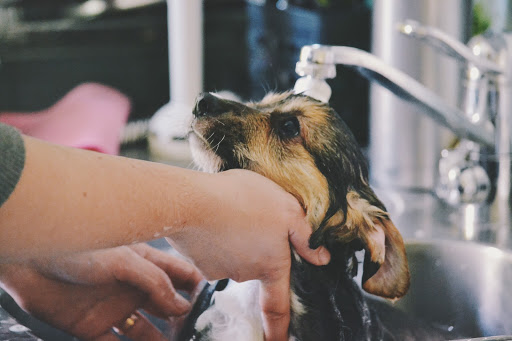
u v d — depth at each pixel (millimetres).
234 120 1032
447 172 1450
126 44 2480
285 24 1827
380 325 1161
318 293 1041
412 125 1546
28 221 618
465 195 1419
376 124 1592
